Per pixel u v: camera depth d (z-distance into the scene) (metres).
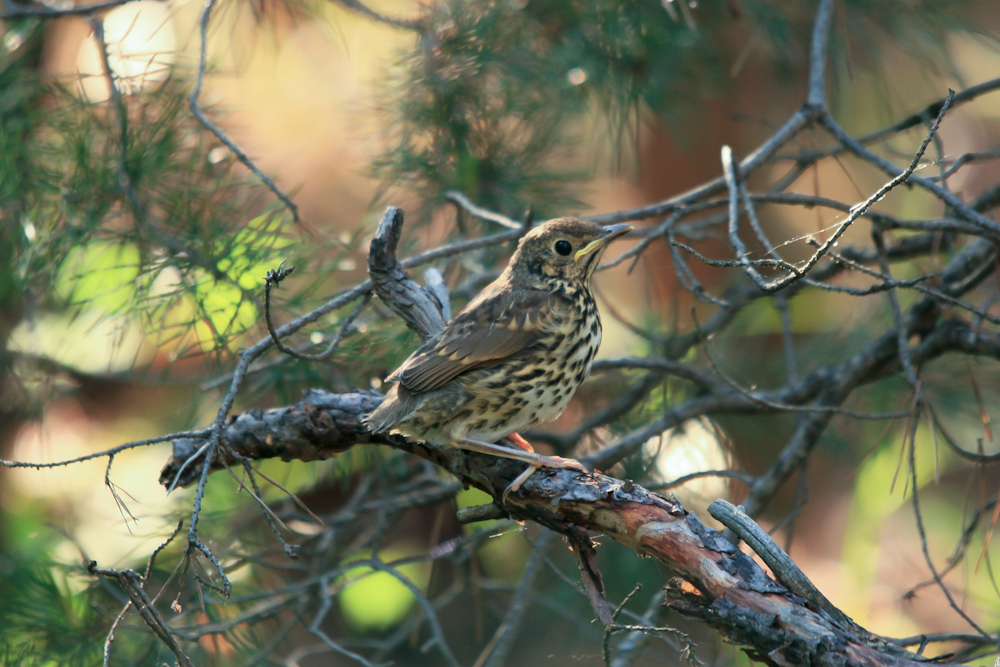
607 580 10.79
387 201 10.11
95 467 12.12
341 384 8.72
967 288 8.52
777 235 16.48
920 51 9.62
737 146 13.77
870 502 12.09
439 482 10.01
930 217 13.43
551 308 7.32
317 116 15.57
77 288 9.00
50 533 10.52
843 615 5.09
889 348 8.91
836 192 16.89
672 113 9.83
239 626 8.95
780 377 11.95
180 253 8.09
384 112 9.91
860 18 9.82
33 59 9.31
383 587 12.92
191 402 10.28
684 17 9.09
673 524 5.48
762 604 5.07
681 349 10.02
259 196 9.03
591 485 5.80
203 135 8.55
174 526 9.35
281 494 10.89
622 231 7.59
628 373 11.79
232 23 10.54
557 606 9.67
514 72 9.23
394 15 10.26
